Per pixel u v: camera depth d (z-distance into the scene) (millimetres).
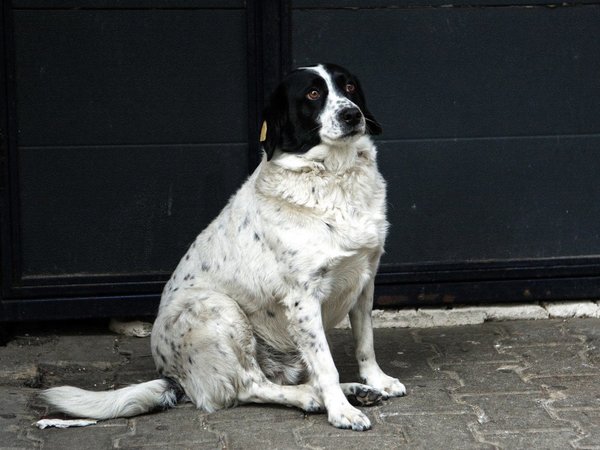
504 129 7375
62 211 7246
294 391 5762
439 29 7199
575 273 7551
